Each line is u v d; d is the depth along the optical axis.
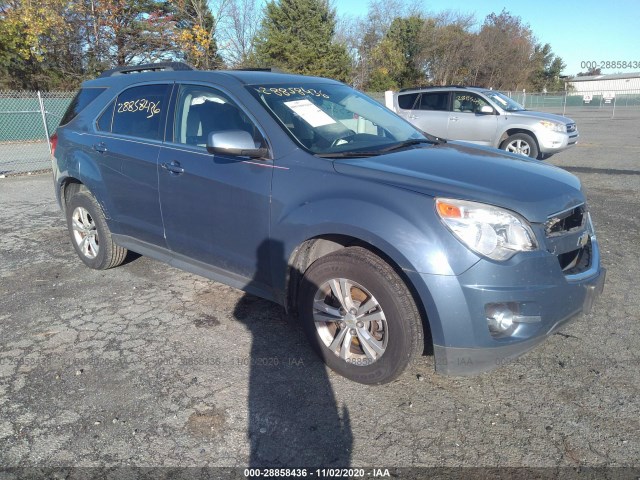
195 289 4.58
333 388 3.12
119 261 4.94
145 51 25.61
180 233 3.92
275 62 33.25
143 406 2.96
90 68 25.30
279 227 3.22
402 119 4.44
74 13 23.83
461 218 2.67
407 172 3.01
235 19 31.31
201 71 4.00
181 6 25.52
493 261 2.64
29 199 8.68
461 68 44.50
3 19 23.73
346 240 3.14
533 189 2.92
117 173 4.29
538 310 2.73
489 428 2.76
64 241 6.08
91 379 3.23
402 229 2.73
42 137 21.05
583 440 2.66
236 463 2.54
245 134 3.29
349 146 3.54
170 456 2.58
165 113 4.04
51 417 2.87
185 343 3.65
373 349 3.00
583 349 3.52
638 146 14.48
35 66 26.05
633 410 2.88
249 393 3.07
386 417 2.86
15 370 3.34
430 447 2.63
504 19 45.88
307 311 3.25
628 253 5.40
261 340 3.68
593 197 7.98
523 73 45.94
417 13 45.12
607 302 4.24
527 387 3.11
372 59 43.56
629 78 52.22
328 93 4.10
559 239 2.85
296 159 3.23
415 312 2.82
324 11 34.34
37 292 4.57
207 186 3.59
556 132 11.09
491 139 11.65
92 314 4.12
